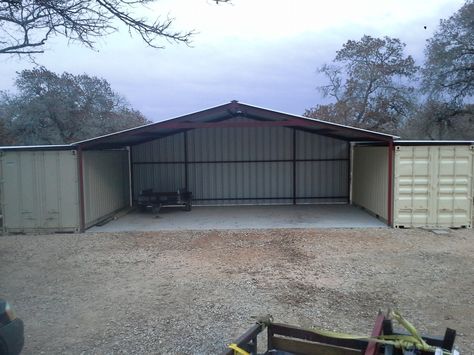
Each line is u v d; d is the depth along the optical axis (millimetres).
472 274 7336
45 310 5918
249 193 16719
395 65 38719
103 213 13508
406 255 8672
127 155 16594
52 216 11648
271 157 16609
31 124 33312
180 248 9625
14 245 10211
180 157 16734
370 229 11359
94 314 5742
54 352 4637
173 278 7320
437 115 29453
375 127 38062
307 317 5520
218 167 16703
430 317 5500
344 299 6176
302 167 16578
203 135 16672
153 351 4629
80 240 10688
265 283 6938
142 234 11297
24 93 33875
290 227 11781
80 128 36031
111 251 9453
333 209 15102
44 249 9742
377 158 12852
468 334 4977
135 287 6875
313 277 7246
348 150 16453
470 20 27219
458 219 11367
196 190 16812
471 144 11297
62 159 11625
